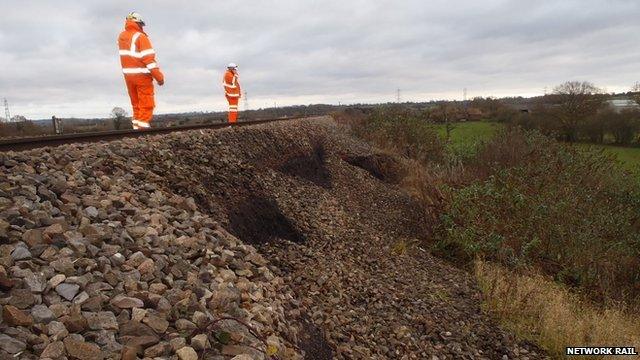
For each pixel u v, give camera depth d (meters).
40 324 2.79
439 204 12.84
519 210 11.34
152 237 4.32
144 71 8.40
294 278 6.17
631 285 10.03
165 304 3.45
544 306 7.73
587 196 12.08
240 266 4.88
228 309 3.87
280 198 8.34
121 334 3.01
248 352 3.39
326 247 7.93
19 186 4.07
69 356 2.67
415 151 22.00
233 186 7.07
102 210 4.33
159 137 6.78
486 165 15.55
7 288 2.93
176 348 3.04
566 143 16.42
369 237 9.56
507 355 6.50
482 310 7.69
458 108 38.66
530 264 9.98
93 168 5.17
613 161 15.48
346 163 16.11
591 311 8.22
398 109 25.62
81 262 3.46
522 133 17.75
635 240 11.27
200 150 7.23
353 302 6.36
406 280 8.02
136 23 8.38
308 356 4.38
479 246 10.25
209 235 5.09
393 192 15.27
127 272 3.65
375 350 5.43
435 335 6.39
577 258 10.17
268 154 10.04
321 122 20.23
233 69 15.34
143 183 5.48
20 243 3.34
